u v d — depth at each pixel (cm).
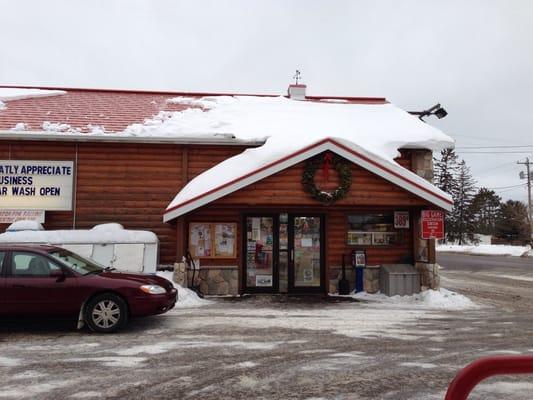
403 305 1152
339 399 499
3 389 522
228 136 1360
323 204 1200
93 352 679
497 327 895
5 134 1278
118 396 502
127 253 1173
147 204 1349
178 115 1548
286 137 1353
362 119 1630
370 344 745
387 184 1215
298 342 752
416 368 614
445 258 3378
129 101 1702
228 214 1319
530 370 240
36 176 1317
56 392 513
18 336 781
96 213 1334
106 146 1351
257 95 1892
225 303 1148
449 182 6712
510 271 2261
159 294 827
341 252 1347
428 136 1430
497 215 7856
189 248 1299
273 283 1319
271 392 519
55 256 826
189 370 596
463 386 243
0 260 801
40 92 1691
